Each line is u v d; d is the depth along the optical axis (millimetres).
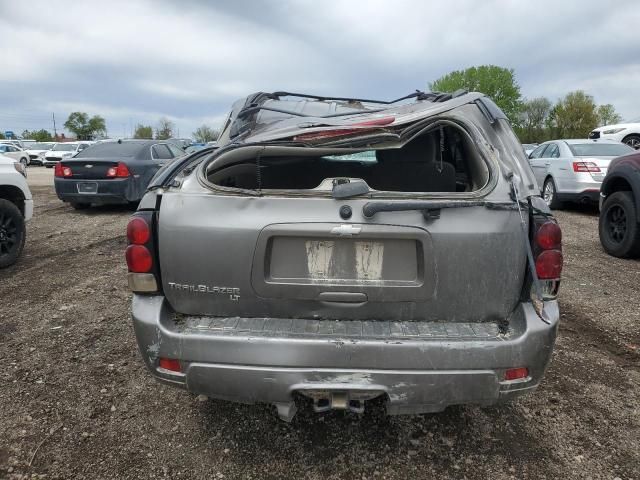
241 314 2254
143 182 9750
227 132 3322
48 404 2898
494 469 2410
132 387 3104
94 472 2365
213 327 2203
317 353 2078
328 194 2168
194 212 2203
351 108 3547
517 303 2232
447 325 2207
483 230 2148
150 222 2248
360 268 2195
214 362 2131
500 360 2094
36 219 9062
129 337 3803
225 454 2504
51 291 4859
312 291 2191
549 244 2188
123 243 7078
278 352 2090
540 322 2148
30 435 2621
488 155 2332
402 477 2354
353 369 2084
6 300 4605
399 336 2119
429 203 2115
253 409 2896
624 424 2764
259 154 2336
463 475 2369
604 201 6668
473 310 2203
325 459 2475
